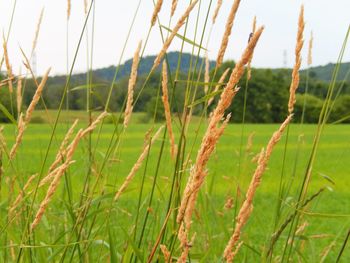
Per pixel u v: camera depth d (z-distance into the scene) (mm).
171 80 2148
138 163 2074
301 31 2287
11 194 2377
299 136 2811
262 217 8133
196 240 3168
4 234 2645
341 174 18188
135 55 2133
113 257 2258
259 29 1352
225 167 15438
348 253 5633
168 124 1968
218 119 1384
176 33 1938
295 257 3699
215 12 2250
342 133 45781
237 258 3033
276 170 16281
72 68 2076
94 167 2662
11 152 2152
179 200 2062
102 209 2189
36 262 2371
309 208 2914
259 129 40500
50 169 2020
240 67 1356
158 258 2170
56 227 2906
